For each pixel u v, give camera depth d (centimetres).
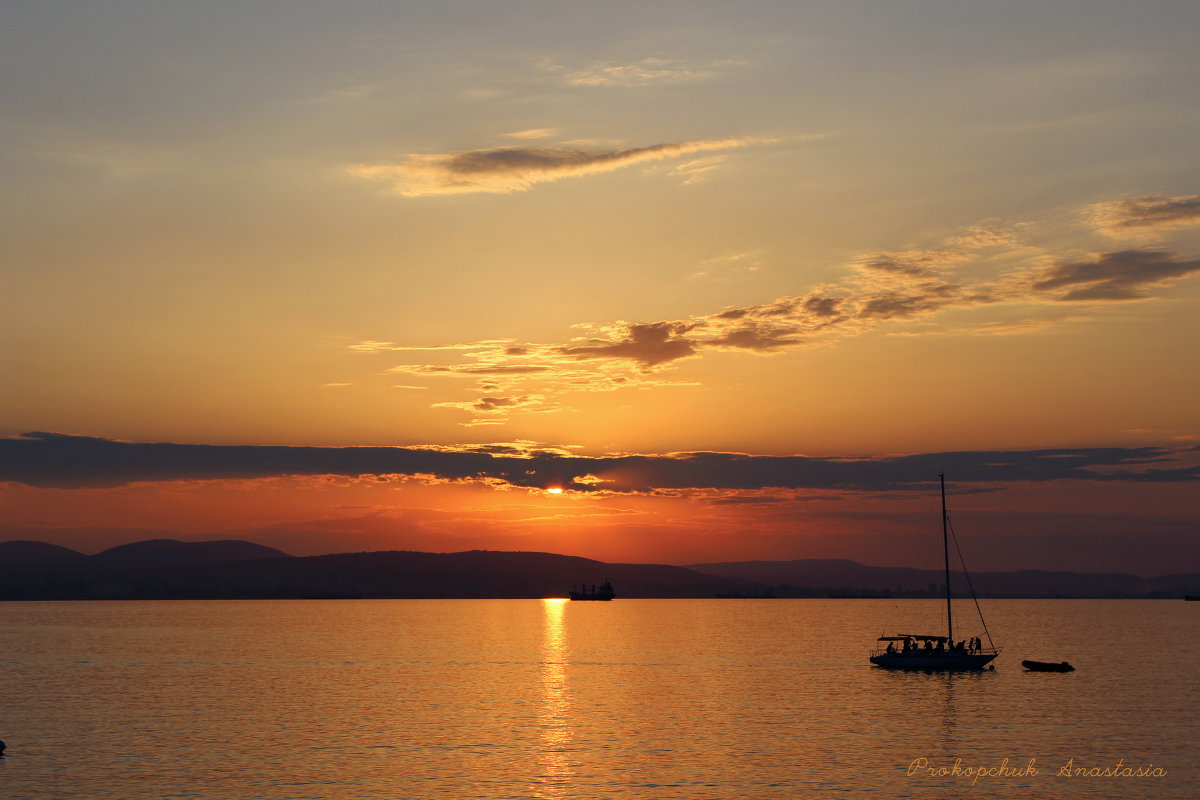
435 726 9025
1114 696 11188
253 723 9206
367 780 6700
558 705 10569
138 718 9556
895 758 7506
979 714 9769
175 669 15175
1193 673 13975
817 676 13825
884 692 11688
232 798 6222
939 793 6431
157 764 7225
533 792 6391
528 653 18800
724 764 7269
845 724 9131
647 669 15188
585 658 17512
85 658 17388
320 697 11344
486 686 12619
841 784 6650
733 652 19088
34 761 7350
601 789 6481
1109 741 8219
